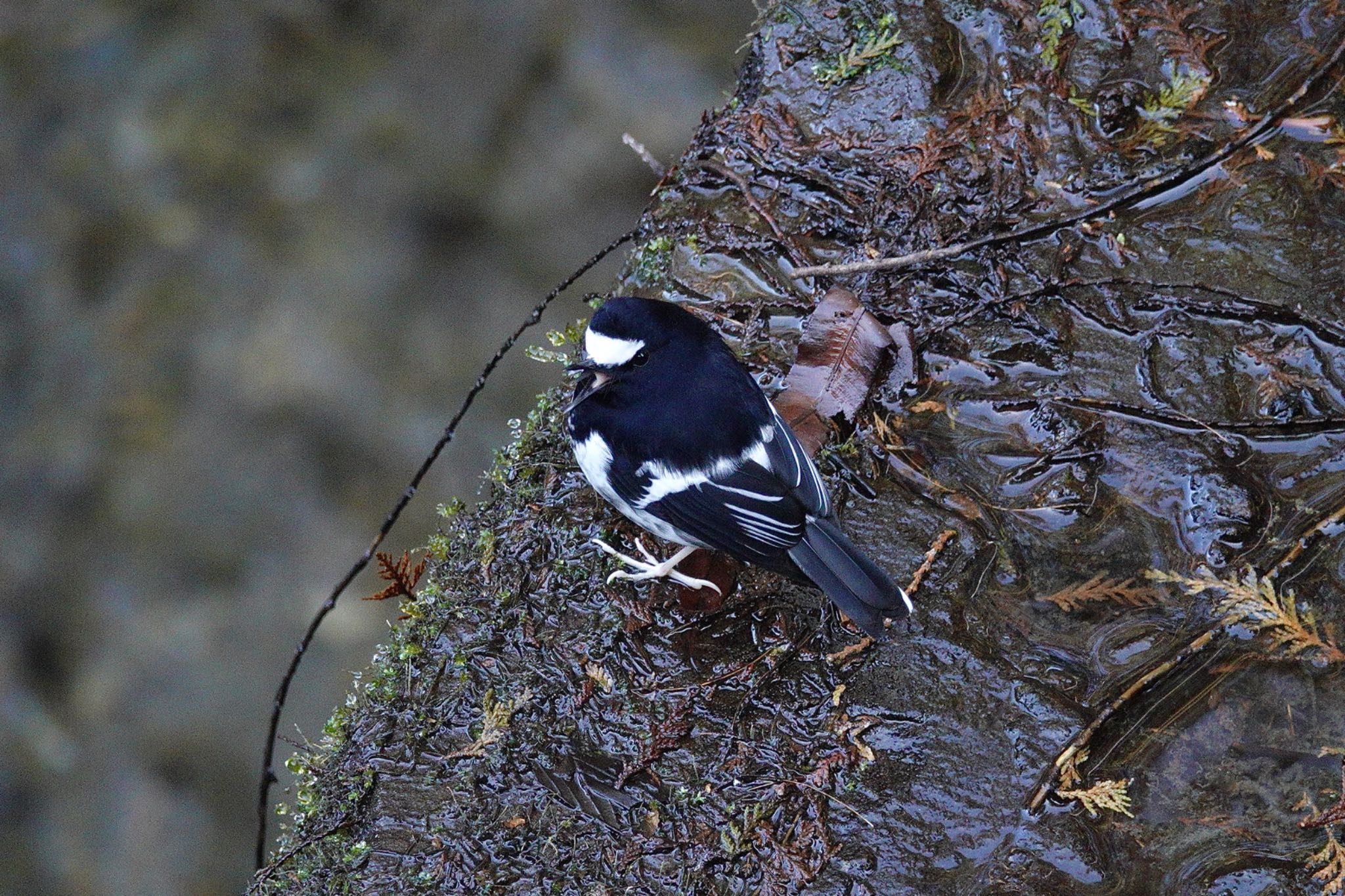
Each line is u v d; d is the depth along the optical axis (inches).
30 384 725.9
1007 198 355.3
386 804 275.7
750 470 277.3
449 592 312.7
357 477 707.4
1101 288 335.3
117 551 693.3
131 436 710.5
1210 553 288.7
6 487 705.6
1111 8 378.6
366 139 762.8
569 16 773.9
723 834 260.4
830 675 284.0
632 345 282.4
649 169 757.3
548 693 288.5
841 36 395.2
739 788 267.9
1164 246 341.1
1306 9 367.2
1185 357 321.1
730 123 392.5
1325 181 340.8
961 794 262.7
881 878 253.0
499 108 768.9
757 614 297.4
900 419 325.7
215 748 656.4
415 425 711.1
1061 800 257.4
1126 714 268.1
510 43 775.1
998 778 263.7
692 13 776.3
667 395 281.0
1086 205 351.3
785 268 360.8
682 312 291.7
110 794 652.7
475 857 263.9
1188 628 279.3
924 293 345.1
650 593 304.7
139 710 664.4
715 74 765.9
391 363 725.3
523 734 281.9
